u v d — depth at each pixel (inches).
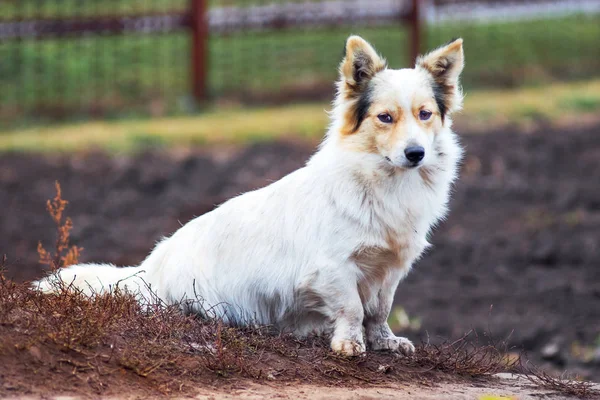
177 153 788.6
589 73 1123.3
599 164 748.6
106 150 791.7
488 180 726.5
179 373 261.7
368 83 312.3
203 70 986.1
